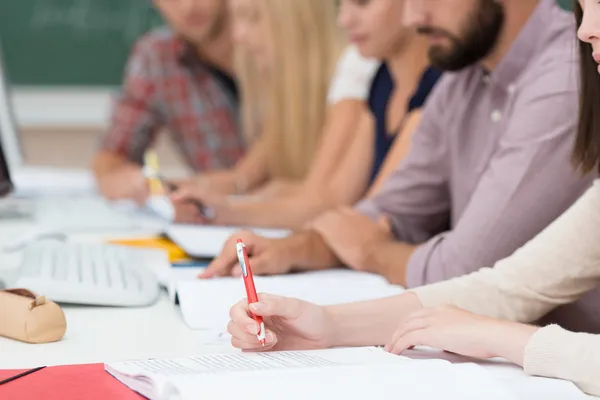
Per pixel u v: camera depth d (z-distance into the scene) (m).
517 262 1.42
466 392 1.03
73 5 5.07
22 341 1.34
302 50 3.42
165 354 1.28
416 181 2.11
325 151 3.04
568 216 1.41
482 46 1.77
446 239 1.72
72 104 5.11
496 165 1.68
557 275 1.39
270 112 3.50
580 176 1.54
